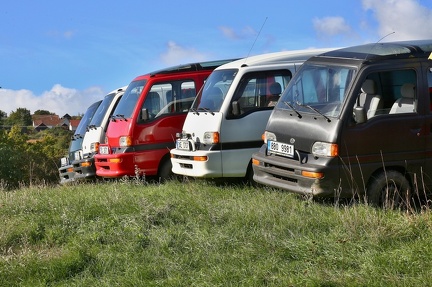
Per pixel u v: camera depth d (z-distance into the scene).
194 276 7.08
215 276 6.93
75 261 7.79
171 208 10.00
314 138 9.98
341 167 9.69
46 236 9.25
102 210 10.34
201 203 10.39
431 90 10.14
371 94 9.89
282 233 8.30
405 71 10.05
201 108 13.13
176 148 13.64
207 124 12.80
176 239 8.44
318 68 10.62
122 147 14.89
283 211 9.48
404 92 10.04
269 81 12.98
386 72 9.97
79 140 19.50
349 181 9.70
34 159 26.16
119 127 15.10
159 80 15.08
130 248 8.21
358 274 6.55
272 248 7.67
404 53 10.11
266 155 11.02
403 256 6.81
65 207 10.73
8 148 23.89
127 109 15.21
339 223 8.50
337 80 10.16
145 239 8.50
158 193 11.83
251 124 12.77
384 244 7.45
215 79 13.41
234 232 8.49
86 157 17.89
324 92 10.30
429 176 10.05
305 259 7.20
